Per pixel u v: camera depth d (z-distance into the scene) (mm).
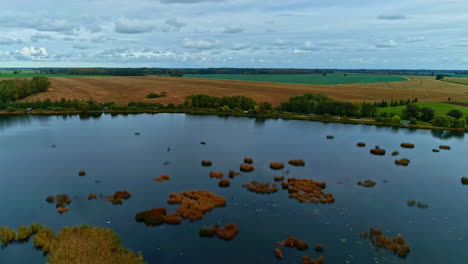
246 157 65938
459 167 62438
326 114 113000
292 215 41375
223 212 41812
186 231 37125
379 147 76812
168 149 70750
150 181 51938
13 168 57125
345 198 46938
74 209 41938
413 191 50250
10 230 35156
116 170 56812
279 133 90250
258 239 35781
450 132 96188
